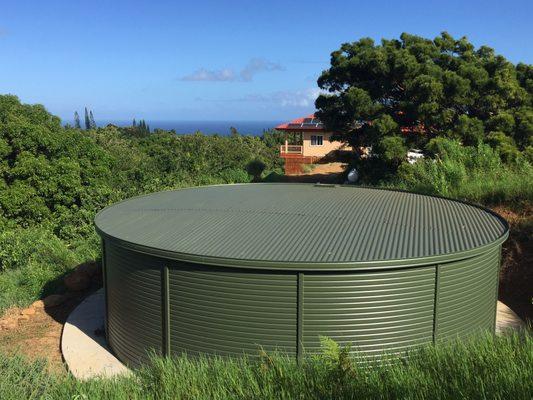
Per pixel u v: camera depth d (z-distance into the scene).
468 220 8.30
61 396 5.38
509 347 5.02
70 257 13.30
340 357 4.81
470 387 4.20
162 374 5.40
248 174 32.88
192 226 7.93
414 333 6.42
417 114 25.44
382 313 6.23
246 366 5.38
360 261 6.01
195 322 6.60
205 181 25.06
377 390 4.42
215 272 6.35
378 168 26.67
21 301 11.00
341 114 29.27
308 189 11.88
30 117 20.67
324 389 4.56
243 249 6.57
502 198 13.15
